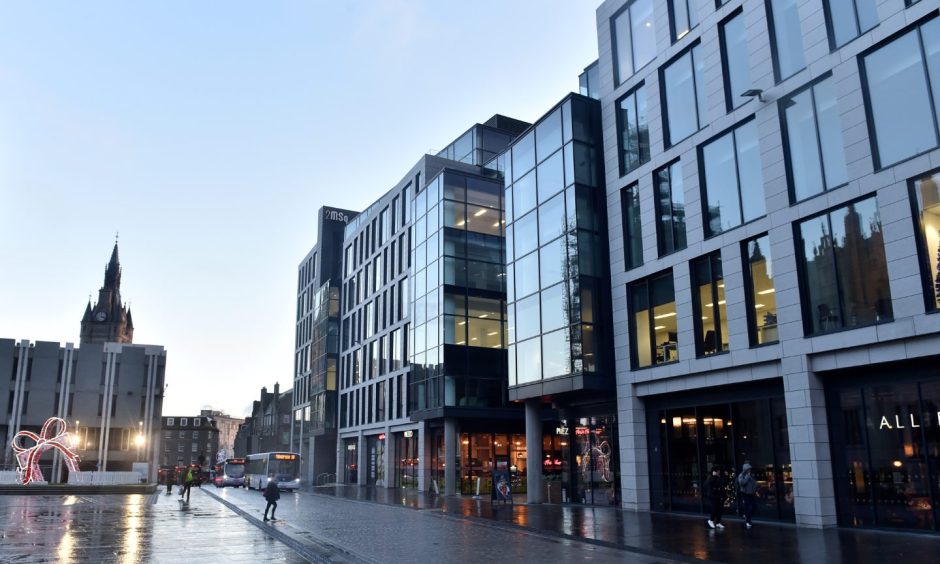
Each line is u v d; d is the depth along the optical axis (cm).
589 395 2897
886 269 1780
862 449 1858
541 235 3053
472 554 1586
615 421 2795
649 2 2747
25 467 4938
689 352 2372
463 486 4131
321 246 7231
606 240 2856
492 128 5278
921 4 1747
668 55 2606
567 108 2939
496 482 3241
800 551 1475
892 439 1788
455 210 4331
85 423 7306
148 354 7762
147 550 1677
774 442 2100
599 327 2747
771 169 2116
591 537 1800
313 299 7431
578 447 3009
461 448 4200
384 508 3150
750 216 2198
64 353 7400
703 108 2434
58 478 7012
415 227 4759
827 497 1894
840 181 1917
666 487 2503
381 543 1809
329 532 2089
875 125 1845
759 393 2164
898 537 1650
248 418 14962
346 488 5122
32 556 1559
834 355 1903
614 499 2753
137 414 7544
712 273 2334
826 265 1944
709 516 2270
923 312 1678
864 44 1877
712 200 2361
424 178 4859
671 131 2583
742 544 1605
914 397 1752
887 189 1786
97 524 2375
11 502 3694
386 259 5584
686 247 2428
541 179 3095
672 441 2500
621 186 2794
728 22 2370
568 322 2784
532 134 3200
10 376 7106
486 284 4341
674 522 2128
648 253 2609
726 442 2275
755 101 2198
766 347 2083
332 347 6569
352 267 6469
